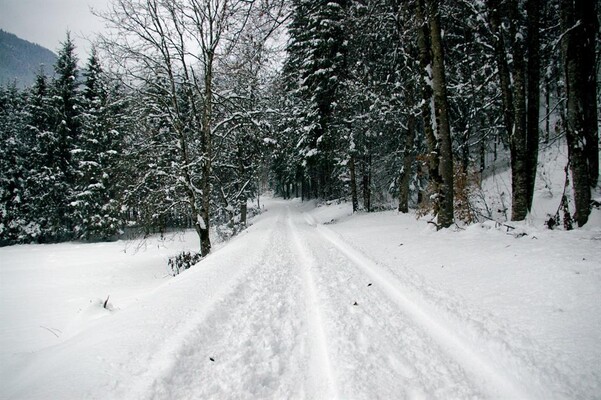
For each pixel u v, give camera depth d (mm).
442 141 9773
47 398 2561
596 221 6734
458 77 15656
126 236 28047
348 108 19484
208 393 2889
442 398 2732
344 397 2748
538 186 15125
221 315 4523
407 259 7297
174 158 14352
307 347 3777
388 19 12039
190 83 12828
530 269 5055
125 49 11688
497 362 3203
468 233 8578
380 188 28062
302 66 19438
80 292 10688
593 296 3914
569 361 3002
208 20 12164
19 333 6996
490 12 9891
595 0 7418
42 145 28516
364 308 4781
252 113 13820
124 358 3225
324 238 12773
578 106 6879
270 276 6777
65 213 28078
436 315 4359
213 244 18781
